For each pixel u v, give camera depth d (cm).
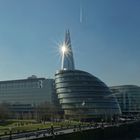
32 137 12306
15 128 16538
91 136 17200
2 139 11431
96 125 19650
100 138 18512
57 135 13388
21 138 11962
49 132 14038
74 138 15000
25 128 16650
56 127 17500
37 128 15825
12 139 11594
